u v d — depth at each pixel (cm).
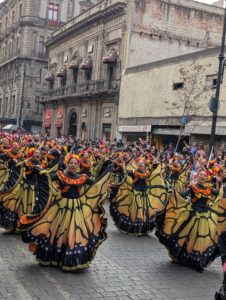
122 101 3334
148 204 988
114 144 2422
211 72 2445
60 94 4497
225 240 416
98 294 597
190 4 3509
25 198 880
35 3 5788
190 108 2527
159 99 2886
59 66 4688
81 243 665
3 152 1052
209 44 3625
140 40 3378
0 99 6775
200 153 1692
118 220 978
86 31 4006
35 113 5931
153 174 1009
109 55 3459
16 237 865
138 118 3102
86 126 3925
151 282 666
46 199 742
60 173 684
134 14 3334
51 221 673
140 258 796
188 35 3544
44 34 5862
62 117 4494
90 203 691
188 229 748
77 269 676
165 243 773
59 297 574
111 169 714
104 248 845
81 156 1320
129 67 3288
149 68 3016
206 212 745
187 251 748
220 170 1113
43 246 671
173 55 3506
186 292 636
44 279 632
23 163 891
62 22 5950
